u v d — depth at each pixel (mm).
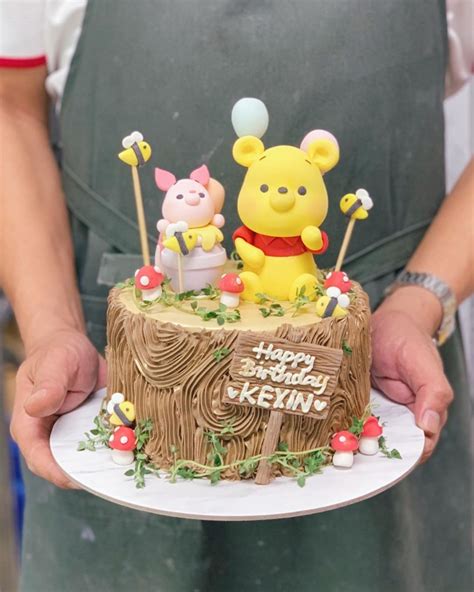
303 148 702
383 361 759
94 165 846
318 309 673
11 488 1048
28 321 791
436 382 729
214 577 833
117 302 700
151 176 823
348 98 800
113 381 702
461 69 894
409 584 839
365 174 816
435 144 849
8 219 836
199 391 657
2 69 869
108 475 659
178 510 615
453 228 834
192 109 802
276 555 829
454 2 854
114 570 838
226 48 792
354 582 828
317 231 680
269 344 648
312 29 792
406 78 815
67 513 839
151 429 677
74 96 846
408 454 686
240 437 662
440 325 816
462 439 879
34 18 853
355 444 672
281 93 795
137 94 813
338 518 821
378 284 847
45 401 681
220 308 672
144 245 731
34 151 883
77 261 887
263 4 791
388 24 803
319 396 655
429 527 876
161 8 798
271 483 654
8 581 1049
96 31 820
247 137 688
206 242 695
